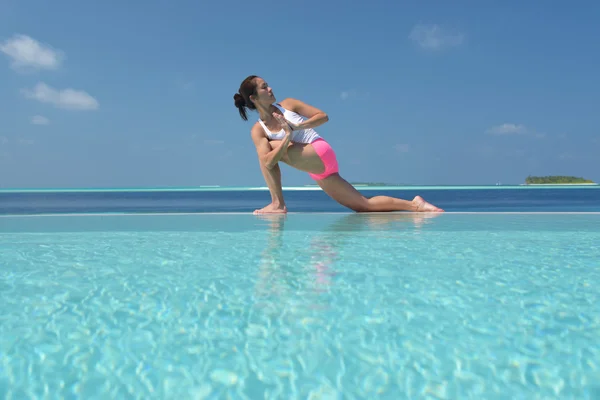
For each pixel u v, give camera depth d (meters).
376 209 5.66
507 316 1.47
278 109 5.04
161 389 1.03
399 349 1.23
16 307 1.59
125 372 1.11
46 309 1.57
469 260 2.34
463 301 1.63
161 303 1.63
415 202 5.70
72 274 2.07
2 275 2.05
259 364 1.15
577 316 1.47
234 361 1.17
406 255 2.49
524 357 1.17
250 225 4.11
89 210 10.05
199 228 3.88
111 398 1.00
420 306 1.58
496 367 1.12
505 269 2.13
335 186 5.44
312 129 5.16
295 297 1.69
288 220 4.60
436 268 2.16
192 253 2.60
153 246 2.86
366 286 1.83
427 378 1.07
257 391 1.02
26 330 1.37
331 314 1.50
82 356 1.20
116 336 1.33
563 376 1.07
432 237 3.21
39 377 1.09
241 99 5.00
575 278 1.96
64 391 1.03
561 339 1.28
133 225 4.20
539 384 1.04
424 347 1.24
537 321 1.42
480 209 8.50
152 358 1.19
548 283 1.87
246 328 1.38
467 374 1.09
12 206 12.84
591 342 1.26
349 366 1.14
